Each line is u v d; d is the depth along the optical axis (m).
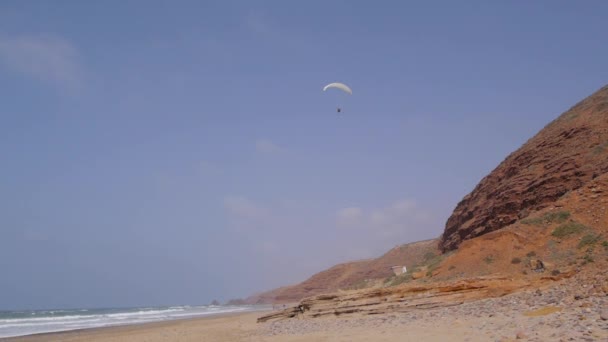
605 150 35.56
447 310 24.75
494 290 26.38
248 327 34.59
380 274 99.12
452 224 56.59
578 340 12.32
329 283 126.06
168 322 56.19
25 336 40.69
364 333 21.12
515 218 39.12
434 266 37.56
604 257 25.14
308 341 20.52
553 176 37.69
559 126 44.00
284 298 133.25
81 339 34.97
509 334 14.77
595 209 30.22
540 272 27.28
